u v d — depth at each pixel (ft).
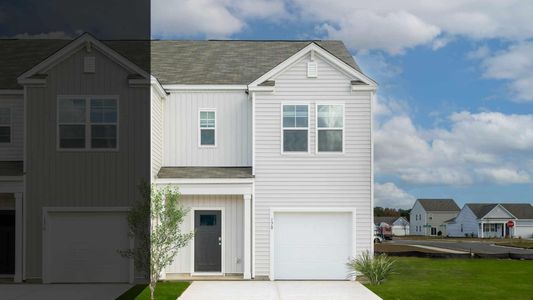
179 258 79.10
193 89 82.84
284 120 78.48
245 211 77.30
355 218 77.77
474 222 382.22
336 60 78.38
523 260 103.24
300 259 78.18
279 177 78.02
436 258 106.42
